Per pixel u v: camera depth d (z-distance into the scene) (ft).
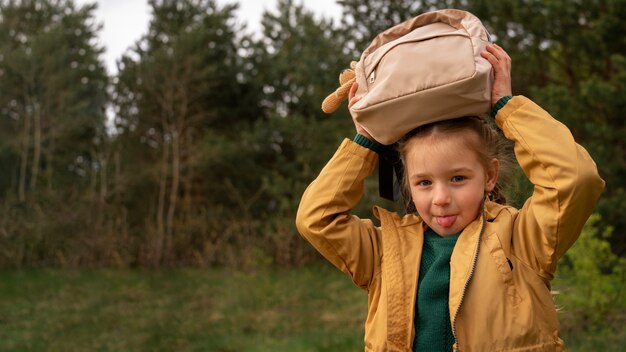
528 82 45.24
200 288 45.16
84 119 67.87
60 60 67.97
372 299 6.43
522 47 43.96
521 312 5.67
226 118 71.20
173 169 65.16
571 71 42.88
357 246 6.49
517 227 5.98
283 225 56.65
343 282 46.32
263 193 66.64
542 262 5.81
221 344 28.22
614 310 24.75
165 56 65.46
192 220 61.46
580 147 5.66
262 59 73.00
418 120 5.79
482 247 5.89
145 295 42.83
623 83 34.01
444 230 6.12
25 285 46.16
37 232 57.36
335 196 6.55
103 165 64.69
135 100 67.26
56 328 32.73
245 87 71.97
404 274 6.12
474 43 5.85
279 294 41.75
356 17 59.62
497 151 6.40
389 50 6.01
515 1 39.52
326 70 65.51
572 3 37.35
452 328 5.72
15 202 60.95
